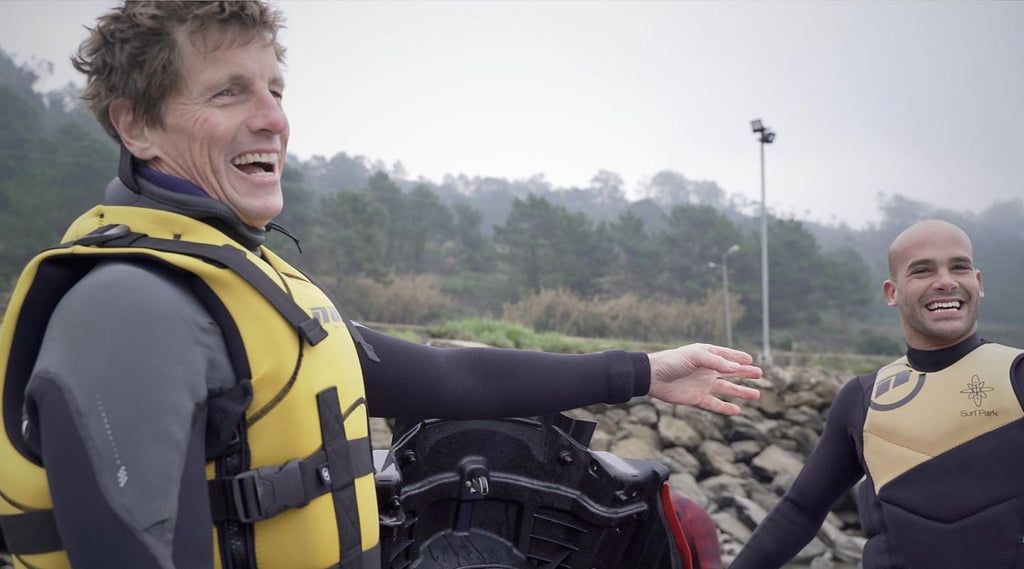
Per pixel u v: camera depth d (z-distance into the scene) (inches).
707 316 1916.8
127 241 52.6
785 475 398.3
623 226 3538.4
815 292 3740.2
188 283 52.4
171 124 56.1
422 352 78.2
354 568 55.5
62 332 47.6
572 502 83.8
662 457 404.2
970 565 95.7
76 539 44.7
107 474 44.9
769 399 457.7
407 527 77.8
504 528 84.5
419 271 3415.4
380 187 3590.1
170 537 45.4
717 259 3535.9
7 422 50.7
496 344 529.3
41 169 2664.9
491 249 3499.0
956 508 97.7
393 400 75.9
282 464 52.5
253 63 57.4
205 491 48.8
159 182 57.1
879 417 107.0
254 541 51.9
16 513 50.1
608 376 81.7
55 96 4101.9
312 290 61.0
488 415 78.8
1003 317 5098.4
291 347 53.1
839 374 492.7
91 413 45.5
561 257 3193.9
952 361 104.2
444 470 81.2
